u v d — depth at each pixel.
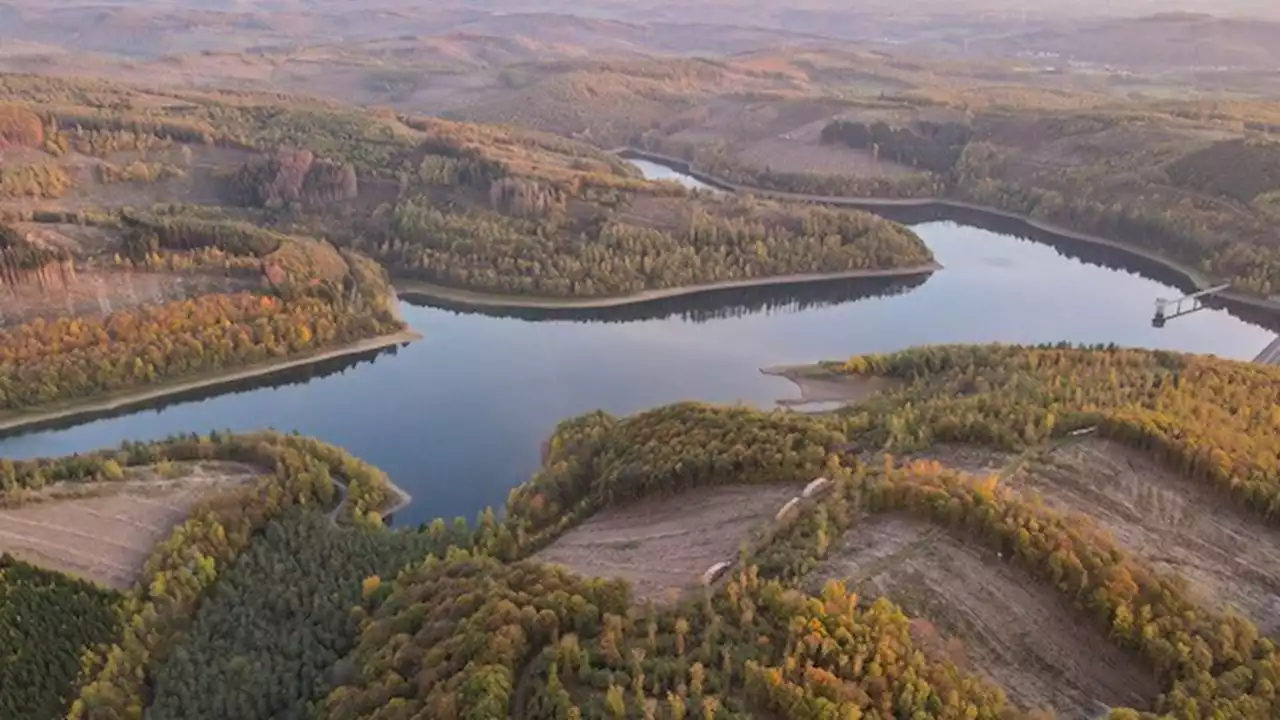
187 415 172.75
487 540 117.50
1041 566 99.38
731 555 108.25
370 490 138.62
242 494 127.75
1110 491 116.94
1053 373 157.62
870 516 110.38
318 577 114.62
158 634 104.81
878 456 125.81
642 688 85.44
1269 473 114.94
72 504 129.38
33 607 107.81
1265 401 138.50
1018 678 90.50
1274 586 103.69
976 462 123.44
